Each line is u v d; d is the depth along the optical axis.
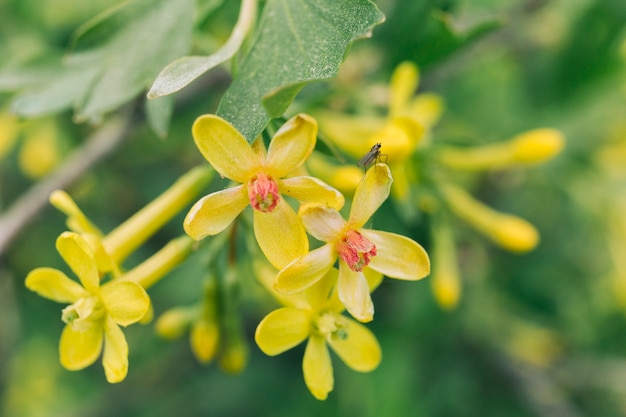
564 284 0.23
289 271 0.12
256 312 0.22
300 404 0.23
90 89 0.14
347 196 0.14
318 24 0.12
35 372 0.26
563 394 0.24
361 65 0.17
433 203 0.17
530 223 0.23
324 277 0.12
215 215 0.12
